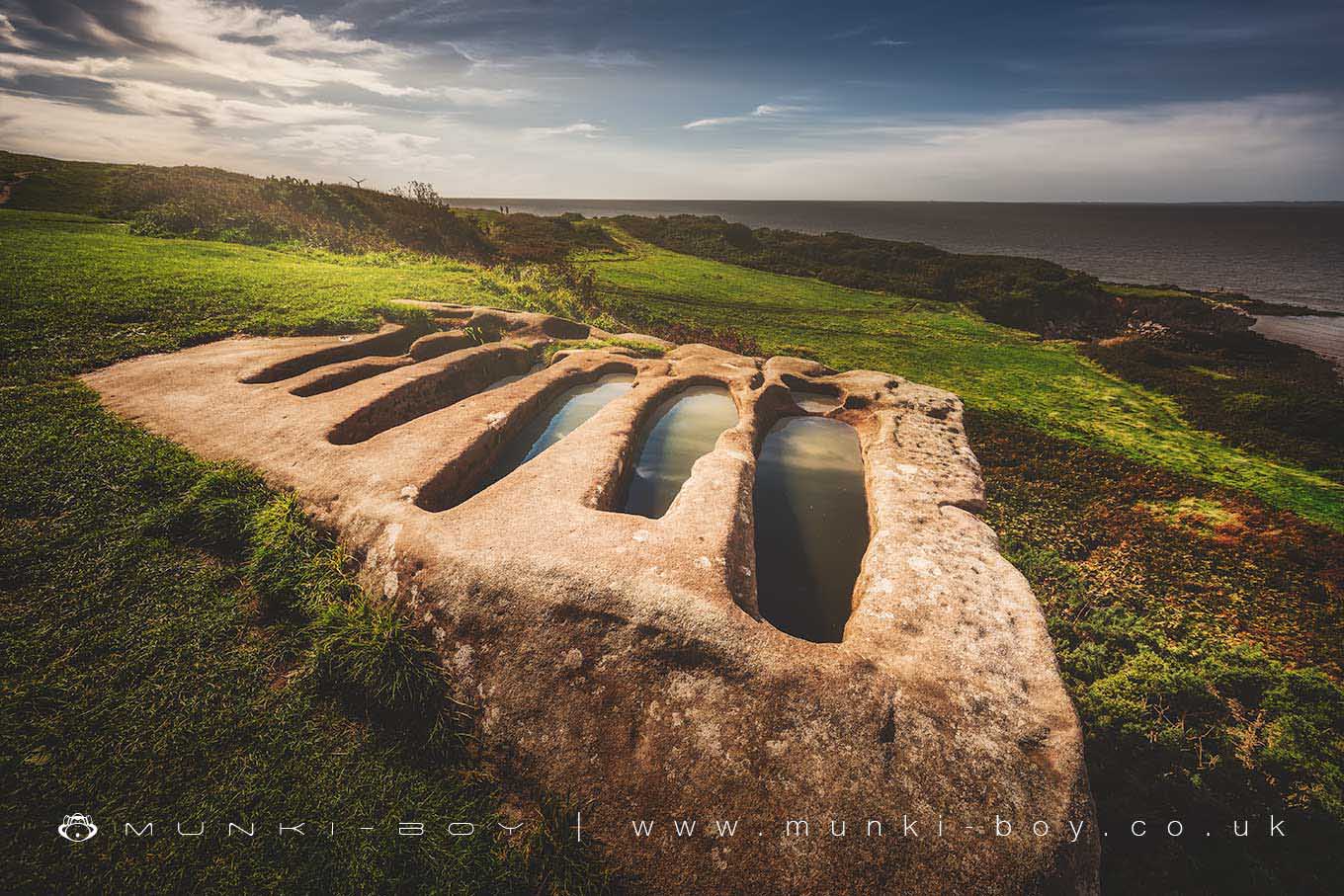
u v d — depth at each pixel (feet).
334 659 15.08
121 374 28.50
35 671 13.92
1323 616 34.60
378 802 13.05
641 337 47.73
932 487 23.61
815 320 125.29
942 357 106.01
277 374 30.48
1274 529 45.96
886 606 16.97
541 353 40.47
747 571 18.21
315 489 19.79
